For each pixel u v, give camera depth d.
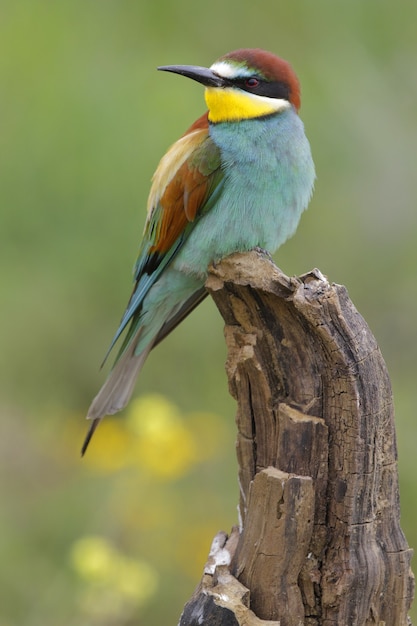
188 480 11.77
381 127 12.62
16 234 11.84
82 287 12.20
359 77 12.59
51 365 12.80
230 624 6.20
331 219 12.52
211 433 11.46
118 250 11.78
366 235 12.77
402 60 12.77
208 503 11.57
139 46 12.21
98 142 11.35
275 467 6.45
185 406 12.57
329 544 6.34
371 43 12.57
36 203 11.60
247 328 6.64
